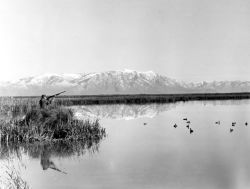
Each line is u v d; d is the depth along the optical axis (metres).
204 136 36.88
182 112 67.12
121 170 23.22
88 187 20.03
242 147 30.58
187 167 23.84
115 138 35.06
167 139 34.69
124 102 110.50
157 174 22.25
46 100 36.84
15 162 25.61
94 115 57.53
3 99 49.09
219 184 20.31
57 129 34.00
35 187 20.03
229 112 66.75
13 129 32.78
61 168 23.89
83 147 30.59
